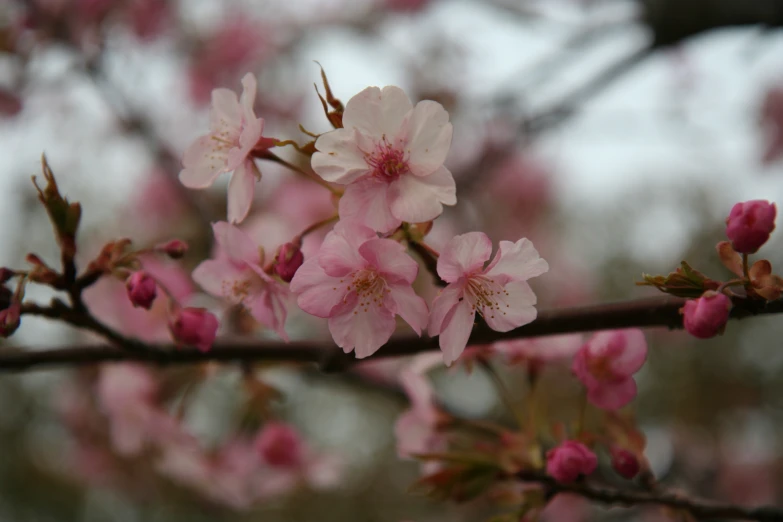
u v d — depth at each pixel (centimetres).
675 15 332
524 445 208
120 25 507
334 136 145
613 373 182
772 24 308
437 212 140
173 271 269
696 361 671
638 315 158
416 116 145
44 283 170
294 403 734
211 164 173
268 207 470
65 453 623
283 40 589
